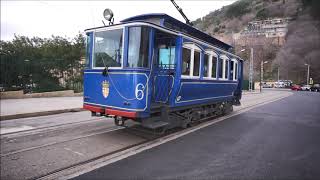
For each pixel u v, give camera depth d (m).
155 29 7.73
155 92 8.27
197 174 5.33
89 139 7.64
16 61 17.14
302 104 22.55
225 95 14.12
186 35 9.00
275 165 5.97
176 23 9.65
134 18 9.58
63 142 7.23
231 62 14.22
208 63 11.01
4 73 16.58
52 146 6.83
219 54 12.12
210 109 12.58
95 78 8.12
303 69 81.88
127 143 7.42
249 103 23.08
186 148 7.18
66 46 22.67
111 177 5.07
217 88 12.34
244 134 9.24
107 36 7.94
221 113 14.31
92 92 8.22
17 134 7.95
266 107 19.67
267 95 38.22
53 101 15.80
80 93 20.62
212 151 6.96
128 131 8.83
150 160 6.10
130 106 7.31
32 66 18.08
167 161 6.06
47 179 4.88
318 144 7.92
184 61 9.00
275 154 6.82
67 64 20.59
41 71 18.78
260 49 84.38
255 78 87.19
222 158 6.39
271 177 5.27
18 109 12.04
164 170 5.50
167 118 8.48
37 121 10.14
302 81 83.12
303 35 70.69
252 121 12.38
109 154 6.45
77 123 9.95
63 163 5.66
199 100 10.91
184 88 9.15
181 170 5.53
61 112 12.39
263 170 5.64
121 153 6.57
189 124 10.60
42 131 8.45
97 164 5.75
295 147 7.54
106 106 7.84
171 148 7.14
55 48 22.17
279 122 12.16
